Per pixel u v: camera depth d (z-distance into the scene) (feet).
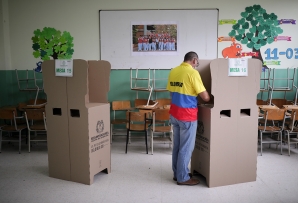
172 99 9.80
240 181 10.16
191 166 11.04
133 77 17.53
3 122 17.29
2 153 14.20
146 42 17.29
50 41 17.39
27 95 17.75
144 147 15.24
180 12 17.03
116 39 17.30
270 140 16.38
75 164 10.27
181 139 9.69
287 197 9.09
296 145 15.33
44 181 10.49
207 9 16.97
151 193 9.44
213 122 9.44
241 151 9.99
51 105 10.39
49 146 10.73
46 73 10.26
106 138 10.94
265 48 17.31
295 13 17.08
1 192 9.55
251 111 9.93
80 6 17.12
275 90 16.67
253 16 17.04
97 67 10.98
